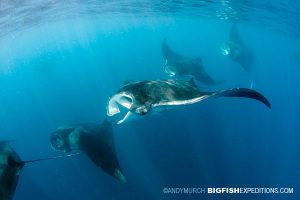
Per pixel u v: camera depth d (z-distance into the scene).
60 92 27.48
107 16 27.53
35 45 53.66
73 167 12.88
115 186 10.92
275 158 13.64
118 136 12.85
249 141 14.35
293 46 38.59
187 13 23.67
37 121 19.80
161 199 10.02
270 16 16.75
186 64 11.11
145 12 23.89
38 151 15.16
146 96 4.01
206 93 3.66
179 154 11.94
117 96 4.52
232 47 14.17
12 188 3.52
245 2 14.00
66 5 17.09
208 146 12.76
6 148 3.93
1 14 14.29
